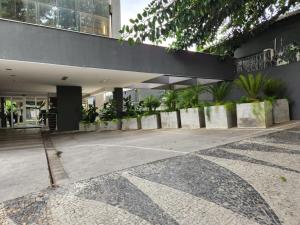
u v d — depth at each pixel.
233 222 1.93
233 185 2.60
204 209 2.16
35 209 2.39
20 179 3.48
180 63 10.96
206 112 7.47
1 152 6.30
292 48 9.55
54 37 8.30
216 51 11.84
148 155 4.21
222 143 4.61
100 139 7.88
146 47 10.12
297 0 8.67
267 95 8.62
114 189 2.73
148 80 12.59
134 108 12.72
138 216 2.12
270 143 4.26
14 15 8.65
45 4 9.34
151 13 4.65
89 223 2.07
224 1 5.71
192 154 3.92
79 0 10.18
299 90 8.79
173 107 8.94
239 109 6.80
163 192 2.56
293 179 2.62
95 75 10.60
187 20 5.26
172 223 1.99
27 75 10.12
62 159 4.88
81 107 13.98
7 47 7.51
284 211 2.04
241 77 7.63
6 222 2.17
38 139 9.39
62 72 9.73
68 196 2.65
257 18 9.80
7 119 17.05
